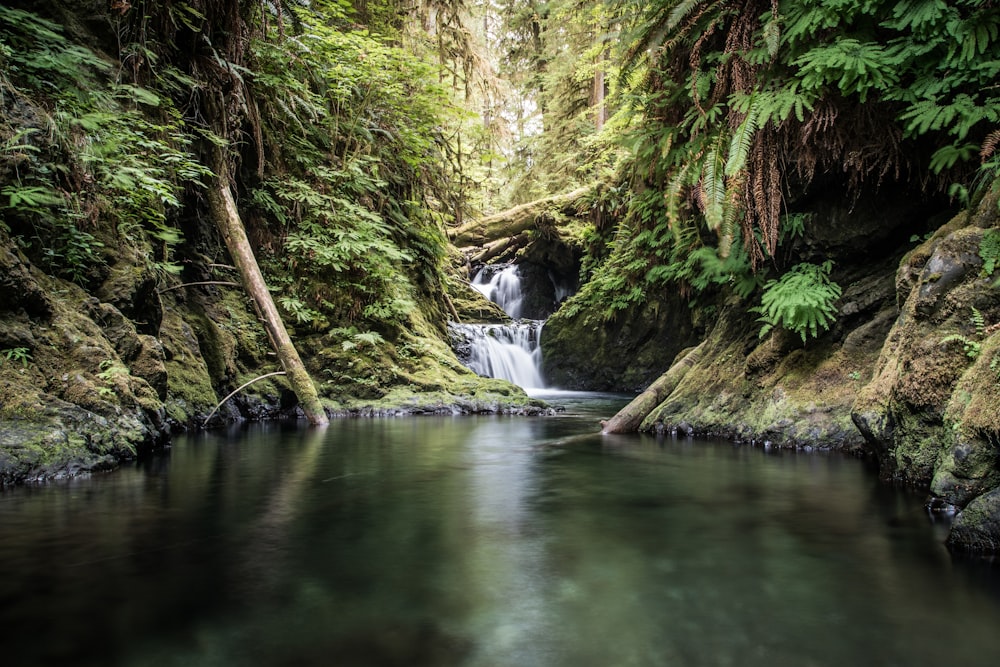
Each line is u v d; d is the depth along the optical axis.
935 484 3.48
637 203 8.83
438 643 1.97
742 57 5.54
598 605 2.27
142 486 4.11
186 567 2.62
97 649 1.89
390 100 11.26
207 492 4.00
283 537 3.07
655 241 9.48
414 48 14.23
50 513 3.39
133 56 6.64
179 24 7.48
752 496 3.99
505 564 2.71
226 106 8.24
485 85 17.28
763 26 5.55
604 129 15.78
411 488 4.24
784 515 3.51
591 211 17.16
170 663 1.82
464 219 20.83
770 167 5.65
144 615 2.14
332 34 10.28
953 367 3.67
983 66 4.43
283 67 9.17
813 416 5.86
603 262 17.22
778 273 6.81
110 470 4.55
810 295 5.89
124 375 5.02
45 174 5.12
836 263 6.30
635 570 2.64
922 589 2.40
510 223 20.08
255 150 9.37
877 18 5.02
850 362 5.90
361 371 9.52
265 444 6.16
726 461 5.30
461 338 15.20
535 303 20.67
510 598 2.34
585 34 18.42
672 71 6.59
